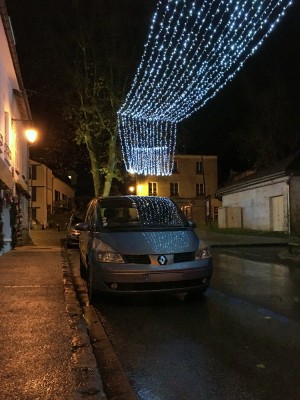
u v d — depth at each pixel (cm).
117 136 3161
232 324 649
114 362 500
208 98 2247
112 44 2902
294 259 1446
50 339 525
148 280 733
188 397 406
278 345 550
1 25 1275
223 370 469
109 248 756
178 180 5219
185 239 790
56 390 383
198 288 768
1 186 1463
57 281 914
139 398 406
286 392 414
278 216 2675
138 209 909
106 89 3012
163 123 3638
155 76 2023
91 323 666
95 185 3170
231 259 1512
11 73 1650
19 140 2111
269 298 831
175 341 571
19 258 1351
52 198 5547
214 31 1329
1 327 574
